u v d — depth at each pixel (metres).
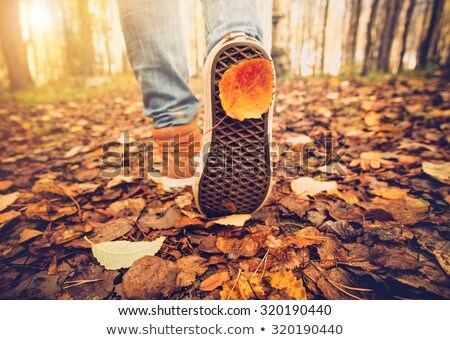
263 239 0.89
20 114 3.88
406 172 1.29
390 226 0.94
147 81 0.94
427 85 3.11
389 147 1.59
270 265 0.81
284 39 4.35
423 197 1.09
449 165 1.24
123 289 0.74
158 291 0.75
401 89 3.05
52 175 1.55
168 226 0.99
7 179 1.52
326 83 3.93
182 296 0.74
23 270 0.85
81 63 11.34
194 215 1.02
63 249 0.92
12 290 0.79
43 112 4.01
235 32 0.81
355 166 1.40
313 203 1.09
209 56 0.79
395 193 1.11
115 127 2.79
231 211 0.96
